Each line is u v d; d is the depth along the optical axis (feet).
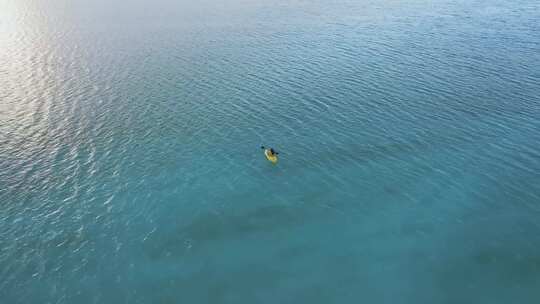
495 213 126.52
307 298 103.81
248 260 114.11
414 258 113.91
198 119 180.75
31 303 101.65
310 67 232.53
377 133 165.58
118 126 176.65
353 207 131.03
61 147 161.99
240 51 264.31
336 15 350.02
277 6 391.45
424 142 159.02
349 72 223.30
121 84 218.38
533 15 335.88
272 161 151.23
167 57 257.75
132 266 111.75
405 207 130.31
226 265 112.57
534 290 104.12
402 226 123.85
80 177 144.97
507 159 147.74
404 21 324.39
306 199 134.62
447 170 144.05
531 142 156.04
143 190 139.03
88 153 158.20
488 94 193.26
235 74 226.99
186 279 108.47
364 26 312.29
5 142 164.55
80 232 122.31
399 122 172.45
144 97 202.59
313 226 124.88
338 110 183.52
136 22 341.62
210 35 301.22
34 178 144.15
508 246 115.75
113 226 124.67
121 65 245.65
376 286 106.63
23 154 157.38
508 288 104.94
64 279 107.76
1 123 178.50
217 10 379.76
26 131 172.55
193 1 422.82
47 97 203.62
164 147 161.58
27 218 126.82
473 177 140.46
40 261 112.68
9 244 117.60
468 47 258.37
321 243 119.34
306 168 148.05
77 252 115.65
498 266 110.52
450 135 162.40
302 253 116.26
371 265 112.37
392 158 151.02
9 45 282.15
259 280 108.47
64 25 334.65
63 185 141.08
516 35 281.13
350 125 171.73
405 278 108.47
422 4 388.16
